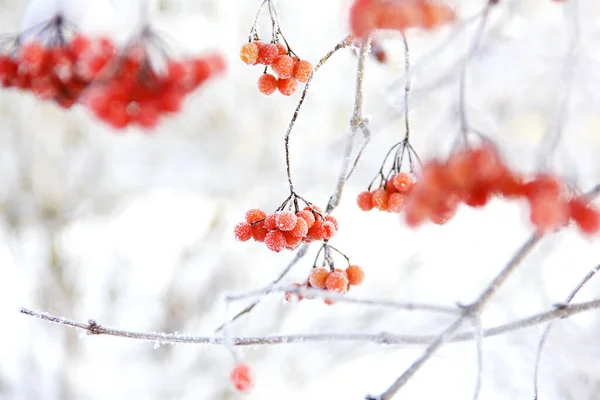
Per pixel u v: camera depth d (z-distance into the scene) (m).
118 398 5.89
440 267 6.05
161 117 1.78
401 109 1.97
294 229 1.78
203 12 5.30
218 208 6.32
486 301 1.52
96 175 6.05
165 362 6.18
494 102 4.18
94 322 2.04
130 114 1.74
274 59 1.93
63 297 6.12
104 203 6.23
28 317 6.02
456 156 1.35
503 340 4.33
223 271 6.21
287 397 5.86
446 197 1.35
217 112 5.75
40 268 6.08
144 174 5.97
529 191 1.34
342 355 5.80
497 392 4.50
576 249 5.27
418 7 1.32
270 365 5.89
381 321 5.76
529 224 1.35
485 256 5.99
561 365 4.13
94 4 1.90
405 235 6.34
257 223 1.86
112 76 1.65
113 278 6.36
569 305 1.74
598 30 3.13
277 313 5.93
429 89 1.87
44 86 1.84
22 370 5.86
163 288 6.30
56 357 6.02
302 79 1.96
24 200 5.99
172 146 5.93
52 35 1.84
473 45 1.45
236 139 5.81
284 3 5.46
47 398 5.80
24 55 1.77
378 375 5.83
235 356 1.52
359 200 1.91
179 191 6.41
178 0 5.18
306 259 6.18
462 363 4.64
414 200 1.40
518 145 4.41
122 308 6.29
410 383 5.36
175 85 1.68
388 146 5.51
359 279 1.92
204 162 5.91
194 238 6.54
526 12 3.50
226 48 5.45
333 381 5.93
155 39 1.70
